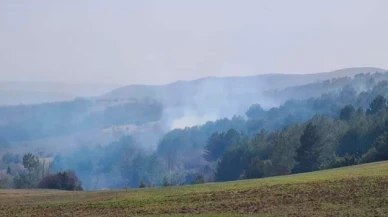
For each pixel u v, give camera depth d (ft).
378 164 247.70
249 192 169.48
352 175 195.72
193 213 134.82
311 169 396.37
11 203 184.96
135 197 178.81
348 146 432.25
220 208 140.67
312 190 162.20
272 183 191.93
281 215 123.65
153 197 174.40
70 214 146.72
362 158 332.80
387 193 145.38
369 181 172.14
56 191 252.21
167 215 133.59
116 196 188.14
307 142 398.62
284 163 418.31
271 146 494.18
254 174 419.33
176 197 169.78
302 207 133.59
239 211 133.59
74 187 371.56
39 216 146.20
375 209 124.26
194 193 177.58
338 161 342.64
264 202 146.20
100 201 173.78
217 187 192.85
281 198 151.12
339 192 153.69
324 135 456.86
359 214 119.24
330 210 126.41
